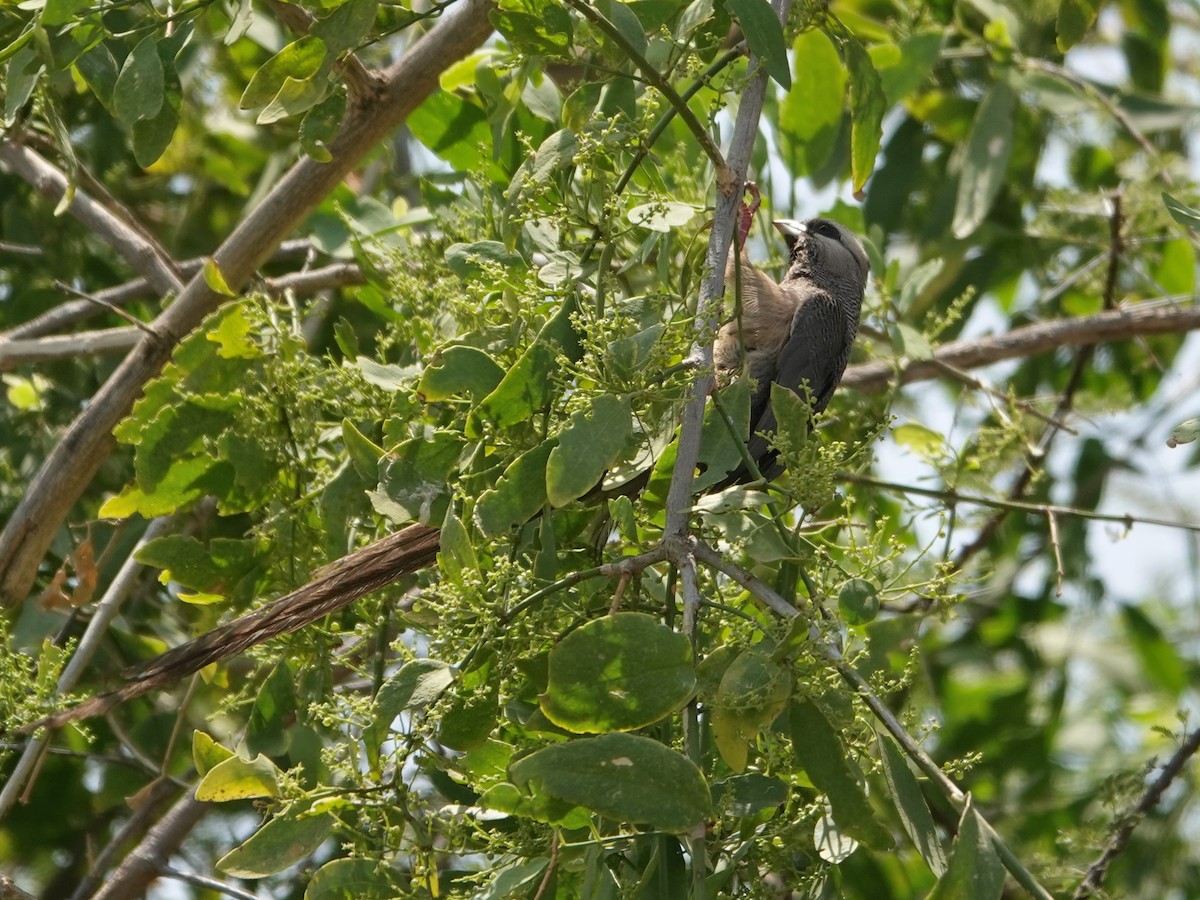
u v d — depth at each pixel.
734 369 6.67
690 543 5.29
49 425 9.76
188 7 6.19
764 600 5.16
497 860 5.47
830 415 9.70
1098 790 8.79
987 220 11.65
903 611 9.04
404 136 11.90
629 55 5.57
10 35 6.97
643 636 4.83
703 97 7.93
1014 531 11.51
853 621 5.70
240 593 6.83
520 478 5.44
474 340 6.20
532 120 7.77
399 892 5.20
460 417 6.15
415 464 5.89
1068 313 12.15
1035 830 10.51
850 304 9.61
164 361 7.60
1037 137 11.64
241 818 10.10
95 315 9.84
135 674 5.62
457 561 5.18
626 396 5.31
